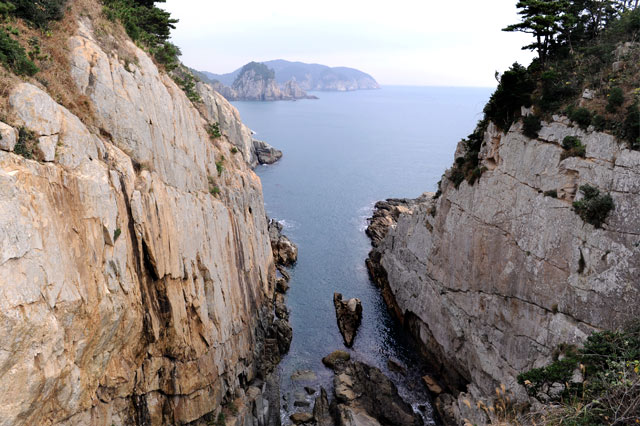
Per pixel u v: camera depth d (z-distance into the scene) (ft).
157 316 98.53
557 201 115.03
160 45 168.76
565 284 111.65
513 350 127.03
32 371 60.03
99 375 81.61
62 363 67.26
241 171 184.75
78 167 75.15
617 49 123.65
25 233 59.67
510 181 132.16
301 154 601.62
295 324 201.26
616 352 76.28
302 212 366.43
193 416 108.88
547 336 115.24
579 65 130.21
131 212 89.20
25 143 65.82
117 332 84.23
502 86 135.85
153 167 102.63
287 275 246.88
